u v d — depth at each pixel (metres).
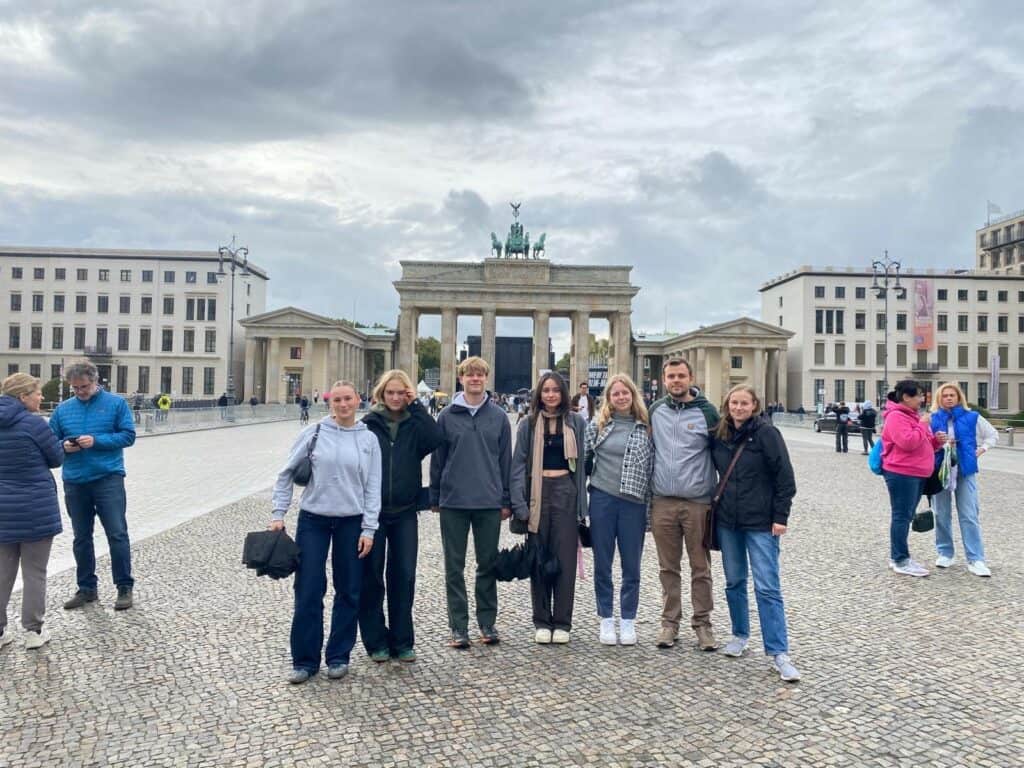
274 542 6.43
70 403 8.77
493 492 7.40
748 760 5.05
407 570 7.01
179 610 8.46
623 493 7.34
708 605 7.42
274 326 90.38
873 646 7.35
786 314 99.12
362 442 6.81
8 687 6.29
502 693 6.20
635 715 5.76
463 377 7.49
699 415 7.47
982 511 15.95
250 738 5.37
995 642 7.46
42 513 7.18
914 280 93.88
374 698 6.10
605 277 86.75
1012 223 107.69
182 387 94.56
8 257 94.62
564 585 7.50
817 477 22.64
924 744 5.27
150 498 16.88
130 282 95.00
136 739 5.36
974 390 93.44
